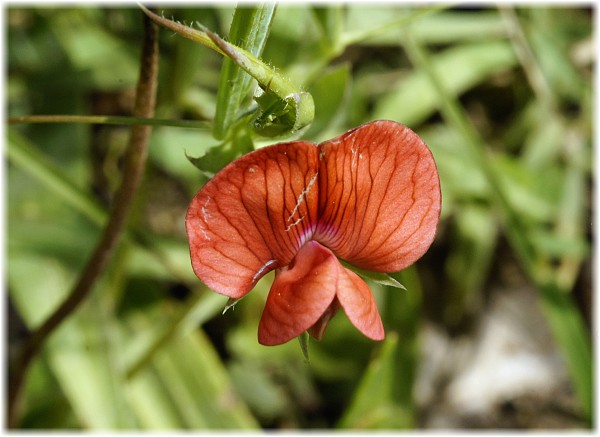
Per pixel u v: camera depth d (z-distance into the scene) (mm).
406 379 149
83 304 142
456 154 171
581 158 175
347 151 106
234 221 105
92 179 172
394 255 108
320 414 164
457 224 172
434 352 177
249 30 107
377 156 106
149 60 112
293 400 163
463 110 191
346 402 162
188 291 172
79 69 163
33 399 147
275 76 102
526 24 175
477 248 169
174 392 146
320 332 109
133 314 152
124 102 175
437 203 107
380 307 152
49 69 163
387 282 110
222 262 105
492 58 179
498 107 190
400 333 150
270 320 107
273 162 104
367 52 184
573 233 169
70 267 147
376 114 170
